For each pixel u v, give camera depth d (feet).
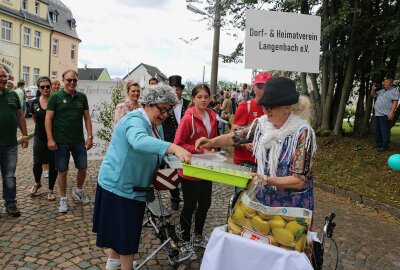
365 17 29.04
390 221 18.01
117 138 8.54
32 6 122.93
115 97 22.31
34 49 123.54
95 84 22.33
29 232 13.23
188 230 11.63
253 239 6.95
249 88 47.83
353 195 21.30
